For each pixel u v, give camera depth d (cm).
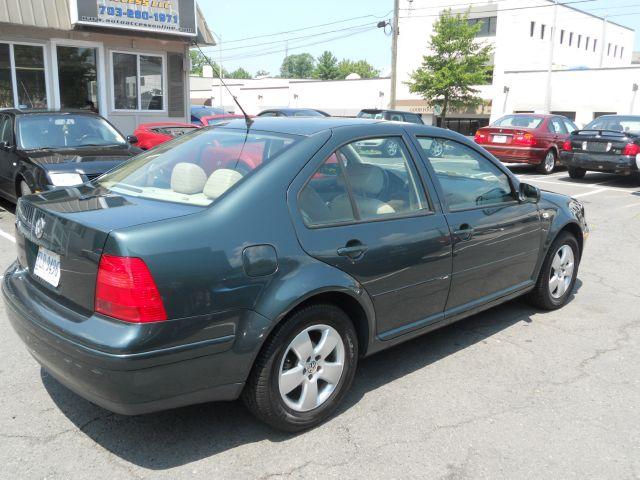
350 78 5841
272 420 303
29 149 774
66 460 288
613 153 1287
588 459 300
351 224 328
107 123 871
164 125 1425
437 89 4000
